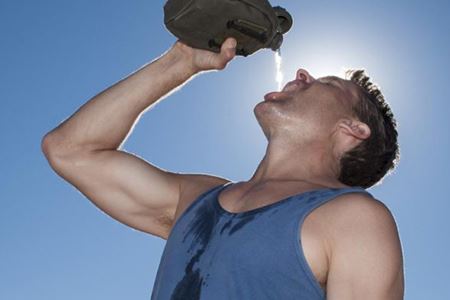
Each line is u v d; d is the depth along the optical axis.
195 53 2.89
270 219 2.12
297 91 2.68
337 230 2.07
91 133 2.89
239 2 2.49
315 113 2.61
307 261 2.05
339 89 2.69
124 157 2.89
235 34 2.62
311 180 2.46
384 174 2.77
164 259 2.32
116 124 2.90
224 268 2.09
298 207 2.13
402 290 2.06
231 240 2.12
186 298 2.13
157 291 2.28
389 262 2.02
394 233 2.08
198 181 2.76
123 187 2.85
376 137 2.70
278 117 2.61
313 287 2.04
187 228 2.30
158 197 2.81
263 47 2.70
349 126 2.64
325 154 2.58
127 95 2.92
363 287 2.00
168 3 2.58
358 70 2.86
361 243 2.03
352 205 2.10
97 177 2.88
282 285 2.03
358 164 2.67
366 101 2.72
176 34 2.65
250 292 2.04
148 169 2.87
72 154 2.90
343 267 2.03
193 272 2.15
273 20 2.58
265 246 2.07
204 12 2.50
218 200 2.34
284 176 2.47
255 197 2.28
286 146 2.57
